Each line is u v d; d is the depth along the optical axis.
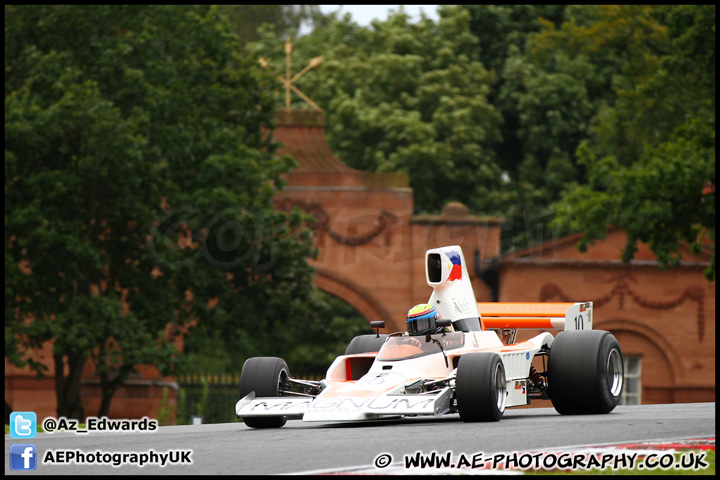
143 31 104.88
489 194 177.50
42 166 101.25
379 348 46.19
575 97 188.12
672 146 110.81
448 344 41.12
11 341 96.69
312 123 142.88
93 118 96.00
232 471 27.62
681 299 134.88
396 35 185.50
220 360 172.50
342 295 139.62
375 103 182.12
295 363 173.88
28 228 98.06
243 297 111.62
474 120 182.50
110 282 106.50
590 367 42.88
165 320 104.19
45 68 100.56
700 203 108.50
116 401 128.88
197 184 105.31
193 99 108.62
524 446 31.22
